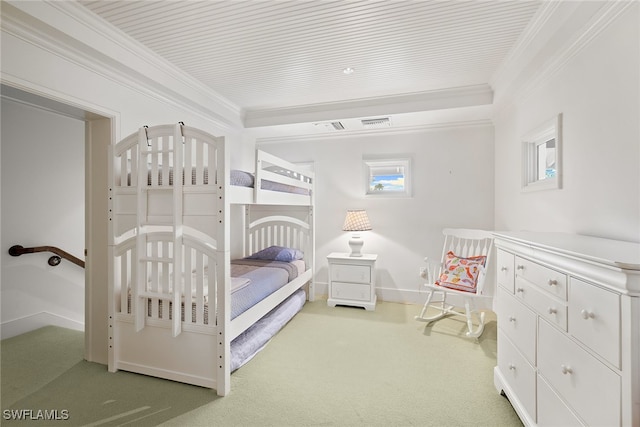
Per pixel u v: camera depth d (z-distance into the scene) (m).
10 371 2.13
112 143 2.23
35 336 2.73
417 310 3.48
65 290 3.13
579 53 1.79
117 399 1.81
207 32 2.06
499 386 1.84
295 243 4.05
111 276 2.12
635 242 1.38
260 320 2.77
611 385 0.94
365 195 3.94
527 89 2.46
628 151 1.43
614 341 0.93
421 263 3.76
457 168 3.62
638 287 0.85
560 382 1.21
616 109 1.50
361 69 2.62
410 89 3.06
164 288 2.02
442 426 1.60
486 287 3.49
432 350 2.47
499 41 2.17
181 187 1.98
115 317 2.12
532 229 2.45
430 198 3.72
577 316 1.11
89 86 2.06
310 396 1.85
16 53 1.66
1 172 2.69
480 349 2.49
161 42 2.19
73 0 1.73
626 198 1.43
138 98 2.46
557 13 1.69
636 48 1.37
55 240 3.06
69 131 3.18
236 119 3.60
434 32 2.06
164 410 1.71
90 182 2.29
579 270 1.07
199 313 1.94
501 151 3.22
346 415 1.68
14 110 2.77
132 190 2.09
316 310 3.48
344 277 3.59
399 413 1.70
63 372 2.12
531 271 1.45
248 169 4.15
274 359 2.32
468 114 3.27
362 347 2.52
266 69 2.63
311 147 4.15
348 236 4.02
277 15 1.88
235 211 3.90
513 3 1.75
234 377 2.06
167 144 2.02
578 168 1.81
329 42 2.19
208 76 2.75
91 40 1.90
